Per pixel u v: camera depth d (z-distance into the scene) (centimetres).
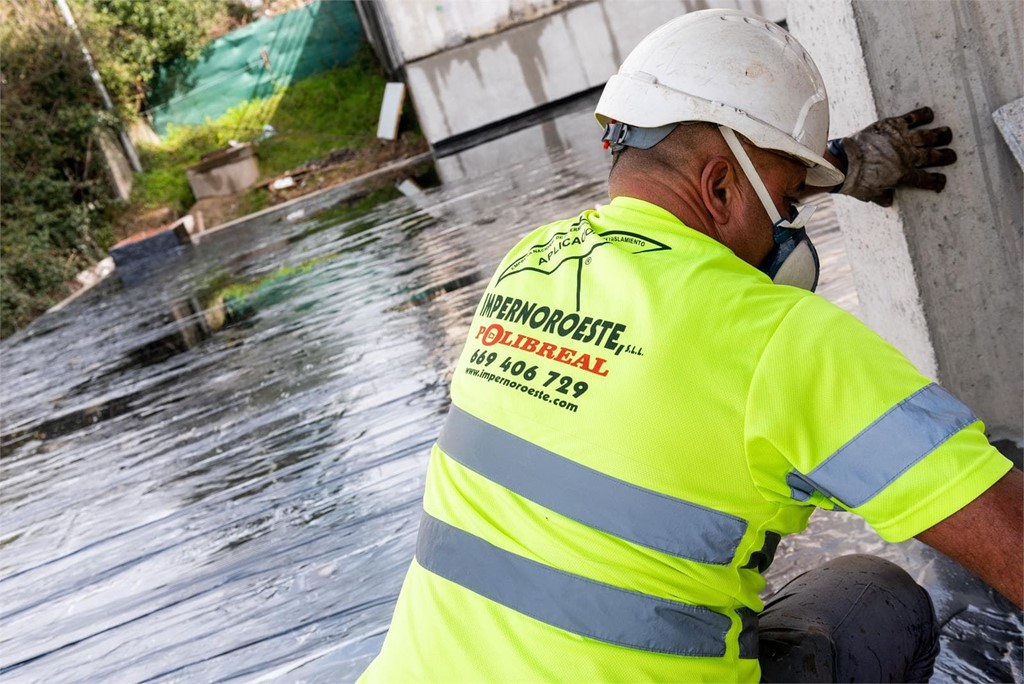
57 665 286
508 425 126
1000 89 204
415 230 841
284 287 796
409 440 370
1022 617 183
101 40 1727
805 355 112
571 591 118
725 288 119
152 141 1816
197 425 486
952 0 198
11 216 1538
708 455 114
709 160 131
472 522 127
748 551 120
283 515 342
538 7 1387
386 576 279
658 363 116
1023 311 226
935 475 107
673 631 118
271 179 1655
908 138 202
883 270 237
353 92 1808
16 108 1598
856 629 146
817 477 113
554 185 822
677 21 138
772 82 129
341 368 495
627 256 126
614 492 117
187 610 295
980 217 215
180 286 1030
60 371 769
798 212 136
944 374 230
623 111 134
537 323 130
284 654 254
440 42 1389
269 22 1822
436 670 123
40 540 396
